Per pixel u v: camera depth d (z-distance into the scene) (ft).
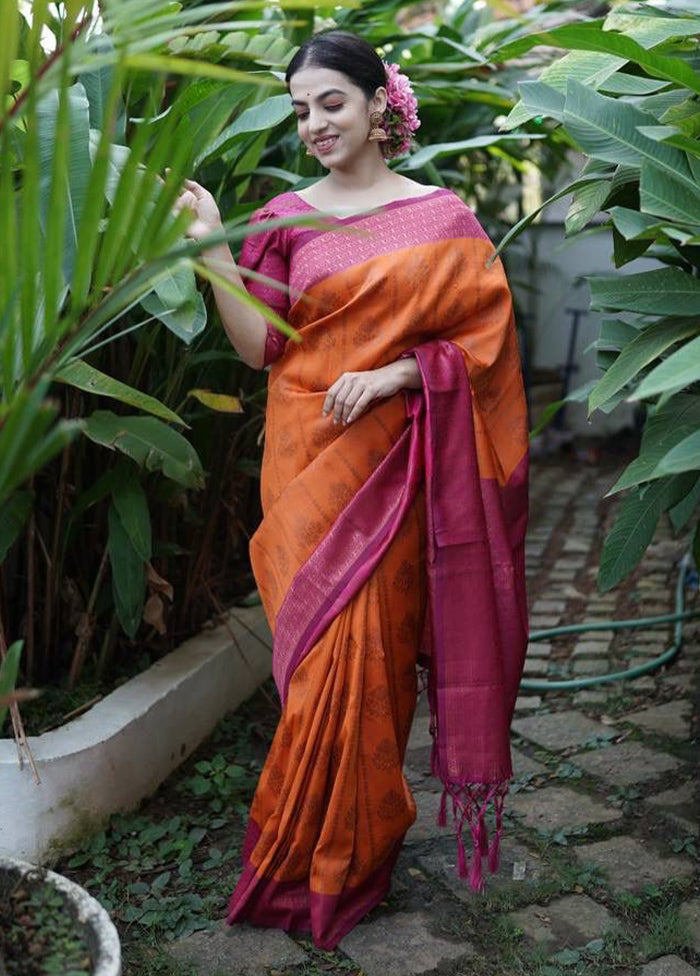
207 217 7.09
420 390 7.38
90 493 8.68
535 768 9.60
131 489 8.63
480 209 19.92
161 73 5.35
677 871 7.93
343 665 7.08
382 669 7.15
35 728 8.64
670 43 7.93
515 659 7.48
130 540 8.73
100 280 4.93
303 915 7.32
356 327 7.25
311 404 7.38
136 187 6.91
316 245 7.30
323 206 7.47
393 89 7.30
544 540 16.56
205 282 9.02
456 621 7.25
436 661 7.30
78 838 8.08
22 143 6.86
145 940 7.22
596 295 7.16
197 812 8.78
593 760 9.67
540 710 10.82
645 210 6.68
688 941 7.09
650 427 8.05
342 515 7.21
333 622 7.13
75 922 5.43
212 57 8.03
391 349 7.27
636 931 7.28
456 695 7.26
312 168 10.49
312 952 7.13
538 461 21.84
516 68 12.90
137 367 8.93
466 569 7.27
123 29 4.88
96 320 4.90
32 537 8.84
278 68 8.94
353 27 11.66
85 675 9.53
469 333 7.48
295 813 7.18
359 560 7.17
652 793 9.04
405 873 8.00
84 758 8.05
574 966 6.93
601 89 7.71
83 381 7.07
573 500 18.88
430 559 7.24
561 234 23.06
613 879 7.86
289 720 7.26
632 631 12.72
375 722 7.17
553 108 7.42
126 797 8.54
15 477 4.32
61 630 9.57
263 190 11.14
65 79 4.43
